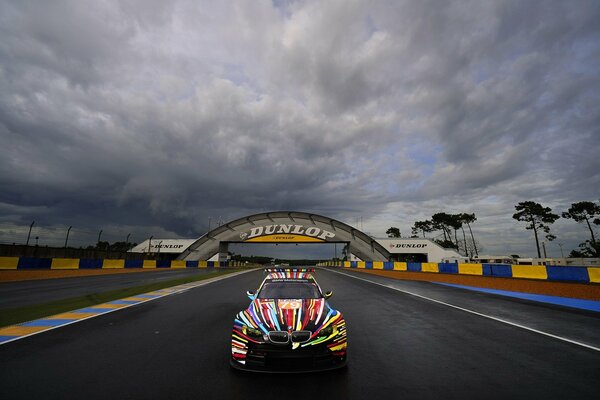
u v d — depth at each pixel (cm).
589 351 497
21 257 2153
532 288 1331
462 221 7662
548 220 6006
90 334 615
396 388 358
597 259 3519
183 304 1013
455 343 550
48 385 369
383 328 671
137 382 379
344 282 1998
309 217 6062
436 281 2108
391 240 6125
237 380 386
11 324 703
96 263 2812
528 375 396
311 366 399
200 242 5909
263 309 484
